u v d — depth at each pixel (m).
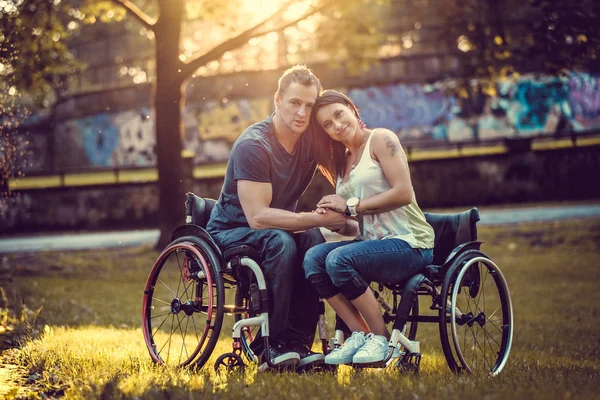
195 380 4.49
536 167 28.34
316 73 35.41
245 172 5.06
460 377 4.65
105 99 39.00
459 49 29.69
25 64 18.44
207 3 21.55
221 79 36.66
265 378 4.59
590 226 20.83
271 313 4.93
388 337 4.85
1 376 5.09
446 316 4.97
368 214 5.03
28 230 29.28
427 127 35.22
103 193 28.73
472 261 4.98
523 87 35.09
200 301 5.21
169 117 18.20
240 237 5.04
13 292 10.26
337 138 5.07
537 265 17.39
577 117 35.03
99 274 16.53
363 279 4.82
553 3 15.96
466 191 28.20
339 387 4.23
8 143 8.34
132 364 5.26
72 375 4.98
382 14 35.84
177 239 5.23
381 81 35.50
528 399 3.88
